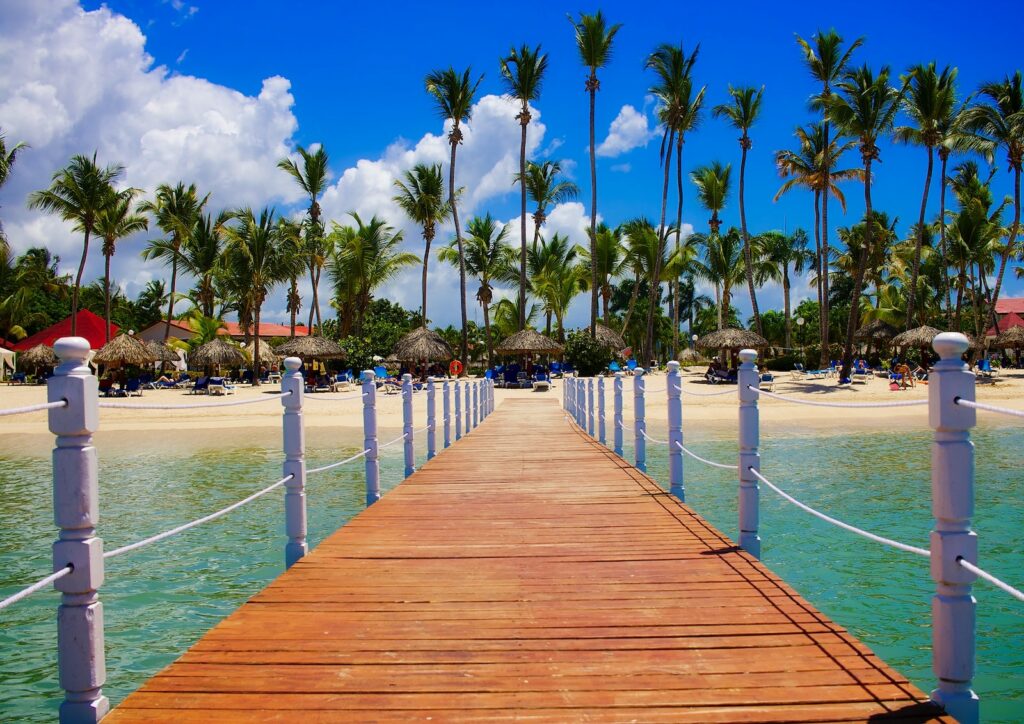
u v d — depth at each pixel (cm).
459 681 324
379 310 7462
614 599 439
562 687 317
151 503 1039
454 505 747
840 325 6431
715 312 8088
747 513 556
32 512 1009
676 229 4428
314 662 346
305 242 4550
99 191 3922
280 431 2052
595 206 3928
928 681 459
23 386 3878
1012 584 638
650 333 4100
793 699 302
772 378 3170
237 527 889
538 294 4591
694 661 344
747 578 481
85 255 3994
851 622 555
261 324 7612
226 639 375
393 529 638
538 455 1152
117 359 3419
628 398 2842
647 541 587
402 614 414
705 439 1745
